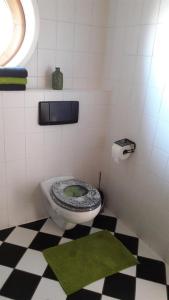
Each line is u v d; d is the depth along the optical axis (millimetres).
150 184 1835
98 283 1610
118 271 1710
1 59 1830
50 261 1746
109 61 2045
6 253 1792
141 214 1976
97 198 1773
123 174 2096
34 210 2117
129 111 1920
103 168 2346
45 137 1933
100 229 2102
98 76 2158
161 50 1567
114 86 2033
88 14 1913
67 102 1923
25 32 1809
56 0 1761
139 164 1907
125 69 1889
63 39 1887
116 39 1930
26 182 1983
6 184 1895
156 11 1557
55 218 2070
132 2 1720
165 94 1593
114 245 1937
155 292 1585
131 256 1843
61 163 2109
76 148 2139
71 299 1497
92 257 1810
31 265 1705
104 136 2244
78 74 2059
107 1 1943
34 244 1891
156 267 1768
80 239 1974
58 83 1889
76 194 1839
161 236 1817
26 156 1900
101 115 2146
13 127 1763
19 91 1692
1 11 1779
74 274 1659
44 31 1792
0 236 1951
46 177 2074
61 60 1939
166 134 1634
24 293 1513
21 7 1739
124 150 1885
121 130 2039
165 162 1678
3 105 1667
